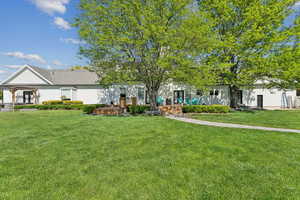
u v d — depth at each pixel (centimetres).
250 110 1692
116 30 1093
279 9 1341
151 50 1054
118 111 1390
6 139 632
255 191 296
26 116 1312
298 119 1102
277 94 2047
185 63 1050
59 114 1448
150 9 1020
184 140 588
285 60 1310
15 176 354
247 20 1347
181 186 313
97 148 523
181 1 1016
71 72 2569
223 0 1434
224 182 324
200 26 1029
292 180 329
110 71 1291
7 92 2370
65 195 289
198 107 1534
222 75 1577
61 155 469
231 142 561
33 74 2353
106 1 1064
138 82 1438
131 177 346
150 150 499
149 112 1325
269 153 465
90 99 2278
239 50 1372
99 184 322
